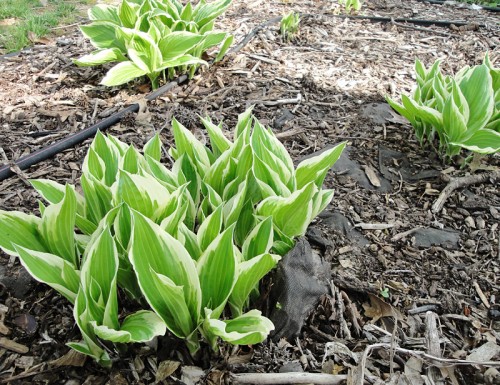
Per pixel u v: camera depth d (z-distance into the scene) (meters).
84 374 0.57
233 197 0.63
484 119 0.89
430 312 0.66
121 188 0.56
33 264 0.54
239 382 0.56
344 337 0.62
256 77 1.26
